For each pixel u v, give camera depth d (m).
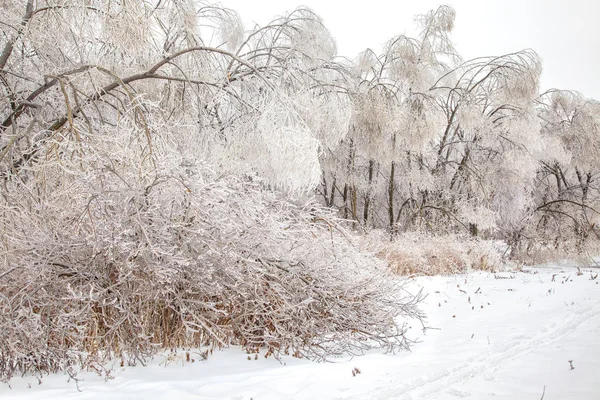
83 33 8.77
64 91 7.55
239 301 5.81
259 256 5.88
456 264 13.55
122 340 5.12
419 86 18.41
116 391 4.24
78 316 5.00
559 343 5.57
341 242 6.84
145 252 5.30
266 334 5.43
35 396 4.11
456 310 8.32
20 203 6.45
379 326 6.01
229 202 6.12
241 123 10.91
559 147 20.06
